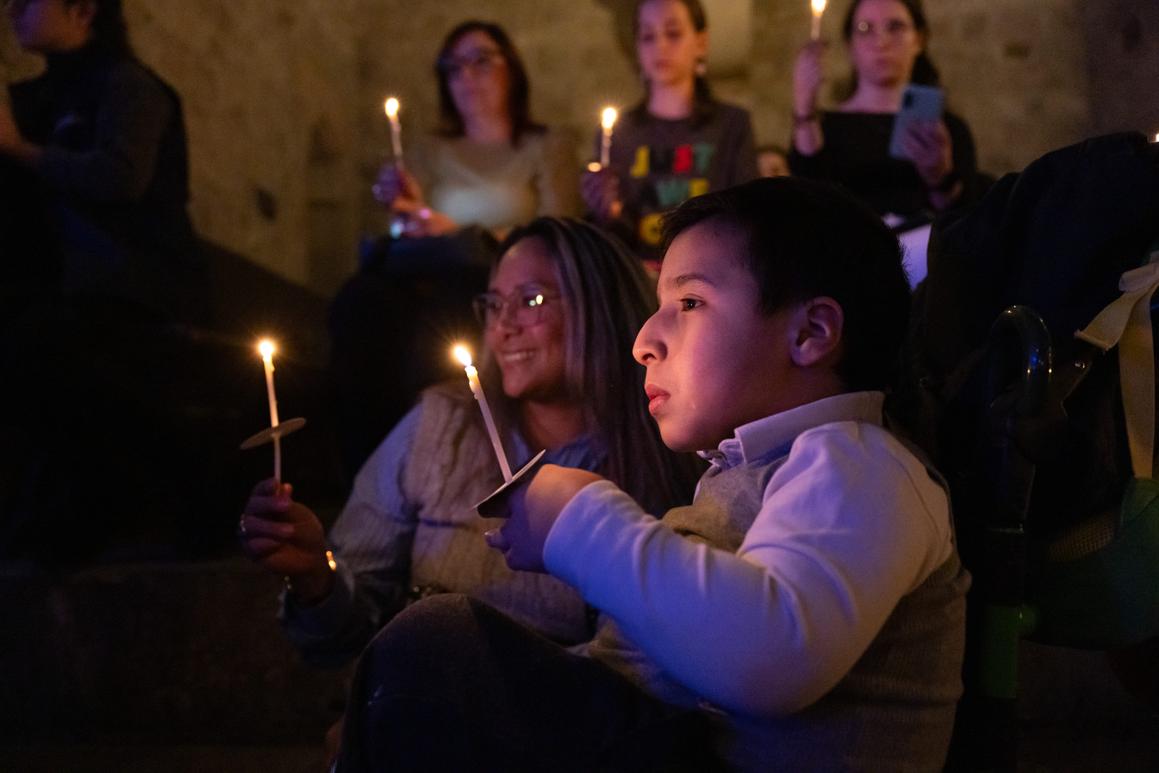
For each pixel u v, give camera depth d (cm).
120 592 228
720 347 106
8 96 311
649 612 89
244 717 223
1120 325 108
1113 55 445
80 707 226
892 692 95
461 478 167
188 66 465
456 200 332
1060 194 121
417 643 99
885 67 330
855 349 107
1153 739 204
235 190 518
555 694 98
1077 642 112
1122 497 108
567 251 168
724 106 340
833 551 89
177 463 252
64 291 267
